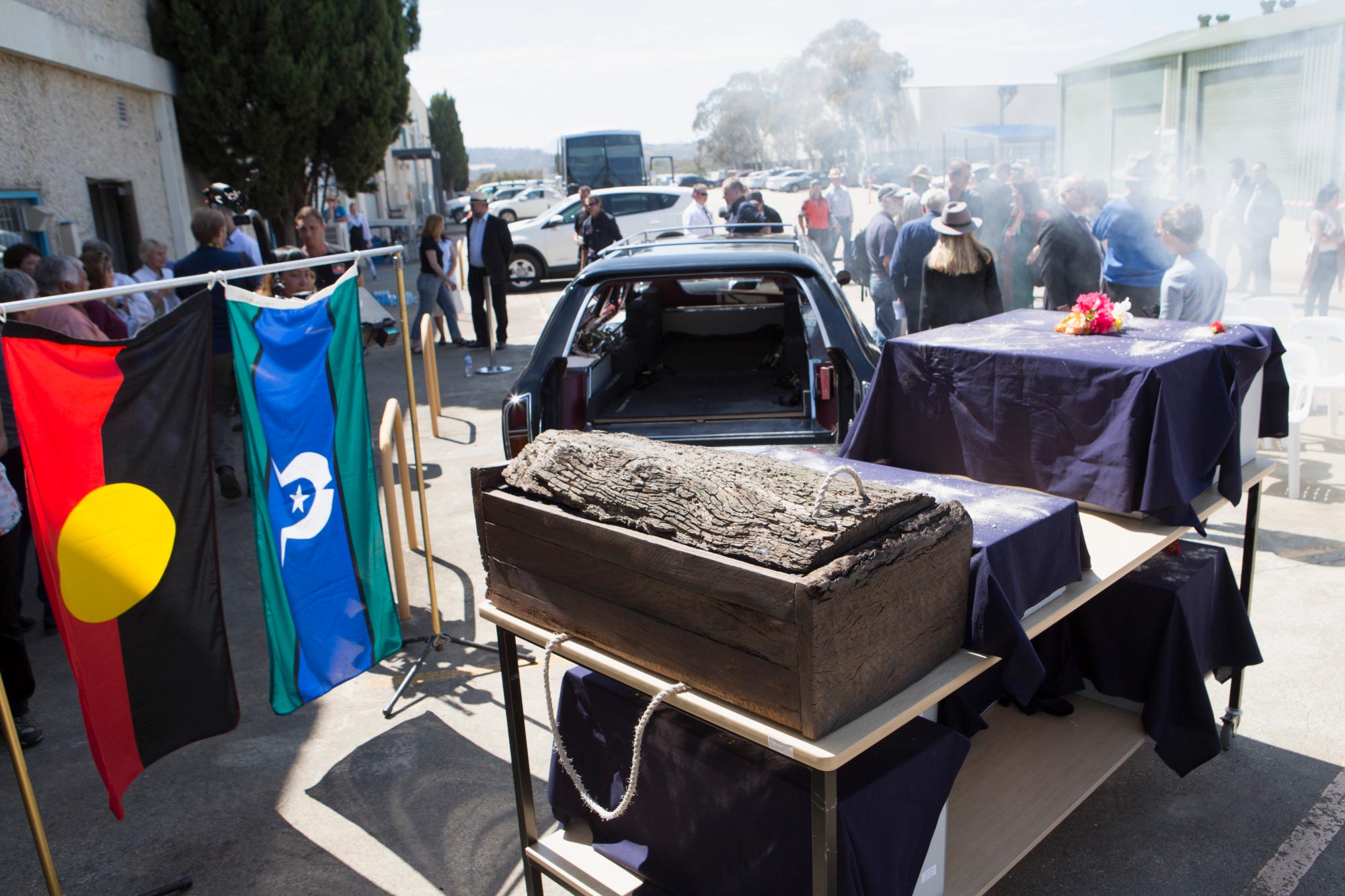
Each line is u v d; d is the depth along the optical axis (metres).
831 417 4.00
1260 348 2.63
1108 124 23.98
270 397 2.89
